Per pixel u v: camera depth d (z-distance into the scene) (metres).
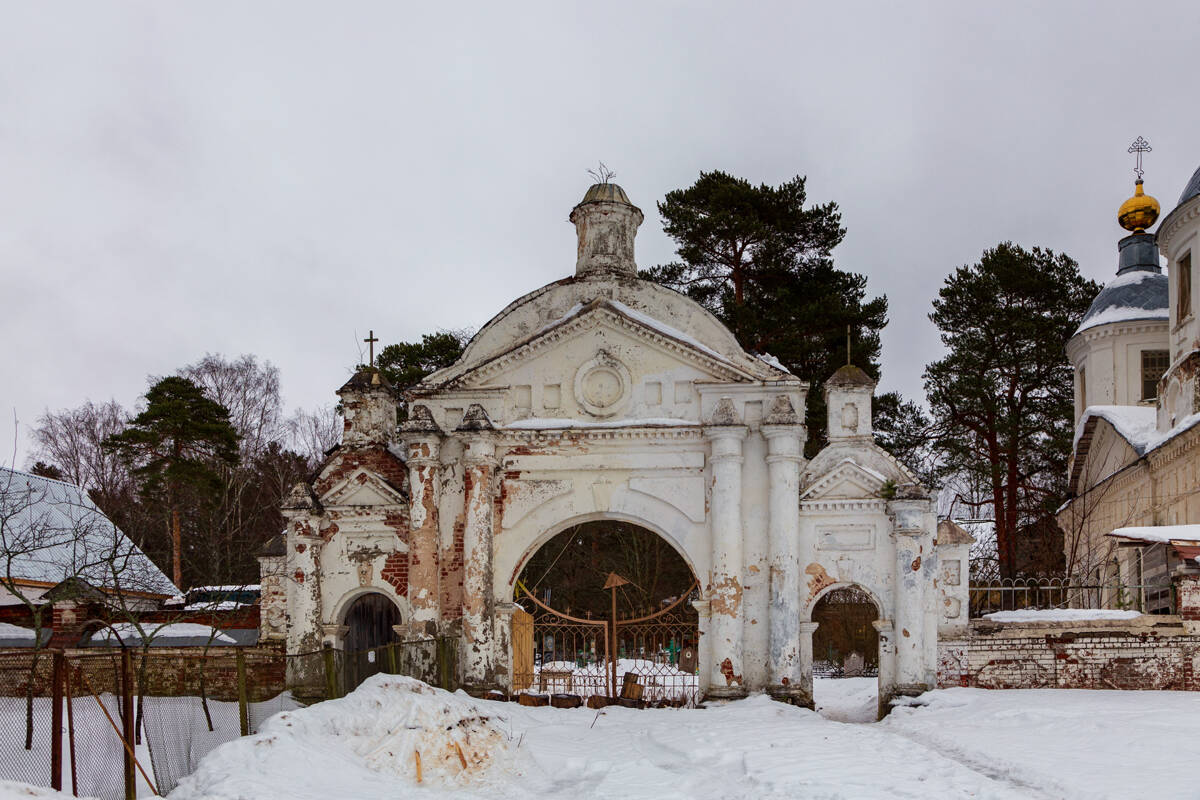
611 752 17.20
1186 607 22.05
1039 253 44.06
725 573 23.03
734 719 20.20
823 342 38.84
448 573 24.11
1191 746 15.15
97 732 16.11
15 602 27.70
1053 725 17.77
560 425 24.05
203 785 13.13
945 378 43.19
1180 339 32.62
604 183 25.66
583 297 24.89
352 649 28.22
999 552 41.50
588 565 42.38
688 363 24.17
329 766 14.12
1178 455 28.94
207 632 26.86
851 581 23.19
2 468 31.84
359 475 24.80
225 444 44.09
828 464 23.89
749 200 40.16
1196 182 31.81
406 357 46.34
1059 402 43.31
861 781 13.67
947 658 22.58
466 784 14.72
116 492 52.03
